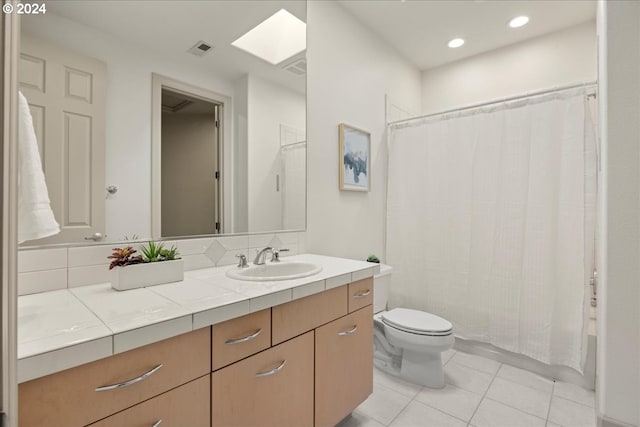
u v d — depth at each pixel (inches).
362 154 98.5
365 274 61.3
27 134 33.8
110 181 49.0
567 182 77.4
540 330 79.9
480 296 91.0
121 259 45.3
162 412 33.0
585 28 100.0
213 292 42.7
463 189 94.4
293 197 77.6
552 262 79.0
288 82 75.9
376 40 105.8
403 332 75.7
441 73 129.6
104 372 29.1
